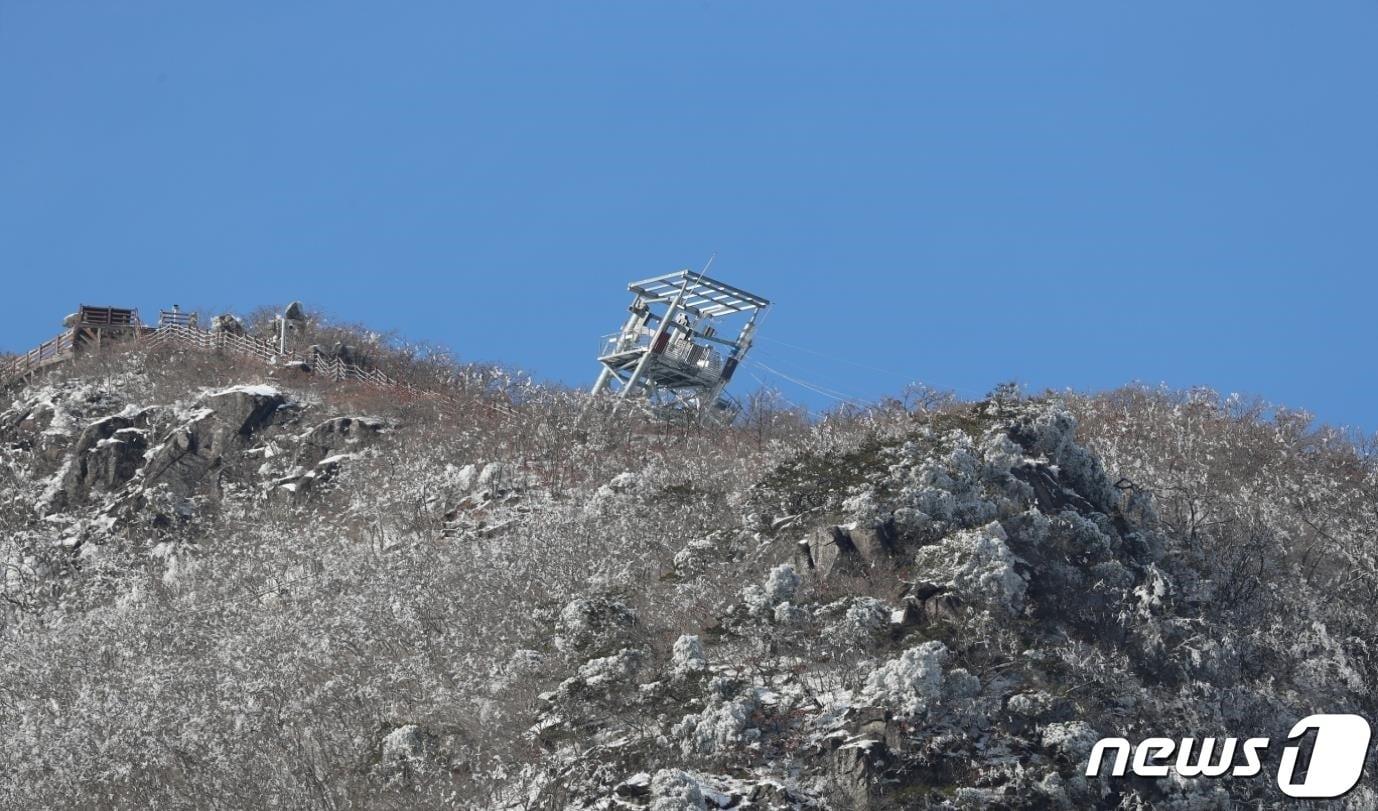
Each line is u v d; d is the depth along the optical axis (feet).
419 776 522.47
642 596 588.50
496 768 515.50
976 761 483.51
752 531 606.14
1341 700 549.95
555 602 604.08
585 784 490.49
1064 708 502.38
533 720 533.55
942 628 530.27
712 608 568.41
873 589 558.15
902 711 493.77
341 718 561.02
